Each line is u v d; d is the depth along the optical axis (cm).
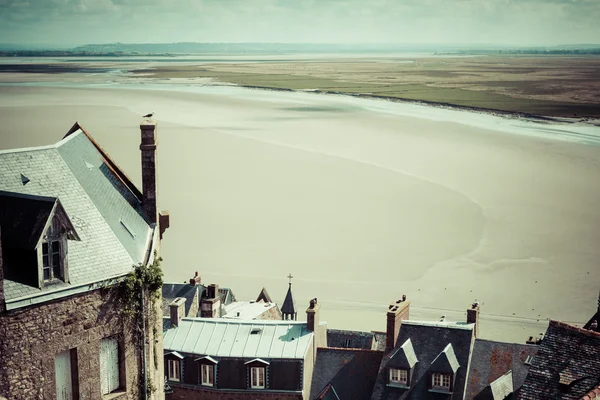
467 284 9838
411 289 9675
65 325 3541
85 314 3638
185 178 15125
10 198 3544
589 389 3338
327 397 5978
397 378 5697
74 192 3997
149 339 4041
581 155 17612
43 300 3409
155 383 4181
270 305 8238
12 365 3331
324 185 14662
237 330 6419
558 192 14200
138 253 4116
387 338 5881
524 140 19662
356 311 8956
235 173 15588
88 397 3688
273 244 11312
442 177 15375
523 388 3516
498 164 16638
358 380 6106
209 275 10144
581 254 10906
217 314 7662
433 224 12269
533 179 15225
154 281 4000
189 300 8112
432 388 5597
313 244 11338
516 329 8388
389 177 15325
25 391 3397
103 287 3709
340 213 12838
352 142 19312
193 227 12069
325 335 6919
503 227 12112
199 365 6156
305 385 6075
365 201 13562
